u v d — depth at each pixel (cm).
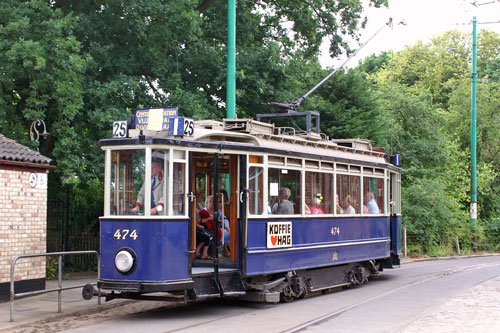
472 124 2928
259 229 1116
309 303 1195
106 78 1802
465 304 1140
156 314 1059
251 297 1127
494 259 2533
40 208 1295
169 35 1781
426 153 3030
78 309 1099
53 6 1850
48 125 1661
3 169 1206
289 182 1215
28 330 912
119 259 982
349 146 1562
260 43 2328
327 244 1326
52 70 1499
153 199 990
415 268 2023
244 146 1094
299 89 2289
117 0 1742
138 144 998
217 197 1049
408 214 2641
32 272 1266
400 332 856
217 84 1939
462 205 3088
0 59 1452
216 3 2094
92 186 1803
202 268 1079
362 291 1400
